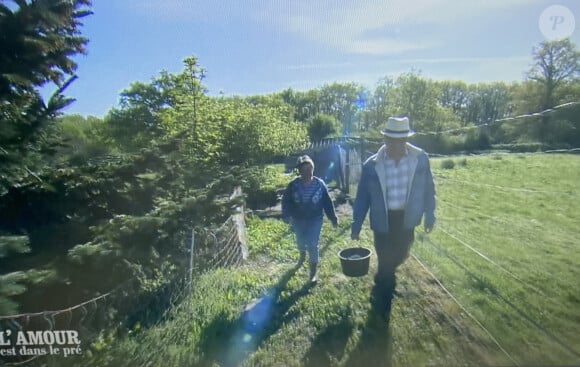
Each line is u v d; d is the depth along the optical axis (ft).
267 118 45.44
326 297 14.05
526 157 38.04
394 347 10.66
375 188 13.57
